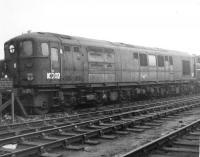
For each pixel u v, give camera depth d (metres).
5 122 14.59
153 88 27.19
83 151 9.38
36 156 8.74
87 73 19.45
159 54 27.45
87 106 21.56
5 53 17.78
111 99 22.19
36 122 13.92
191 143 9.66
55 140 10.38
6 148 9.41
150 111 17.86
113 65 21.72
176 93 31.33
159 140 9.24
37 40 16.62
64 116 16.12
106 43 21.91
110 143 10.38
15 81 17.09
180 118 15.70
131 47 24.33
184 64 32.00
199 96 31.11
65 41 18.06
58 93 17.66
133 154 7.97
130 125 13.21
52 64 17.14
